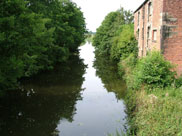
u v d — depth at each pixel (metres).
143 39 17.78
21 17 10.87
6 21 9.56
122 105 11.91
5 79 10.38
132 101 10.58
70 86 16.17
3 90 12.69
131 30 24.72
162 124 6.70
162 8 11.90
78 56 37.75
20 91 14.40
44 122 9.92
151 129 6.66
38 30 14.38
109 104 12.25
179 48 12.13
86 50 52.97
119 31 28.67
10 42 9.90
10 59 9.64
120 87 15.28
